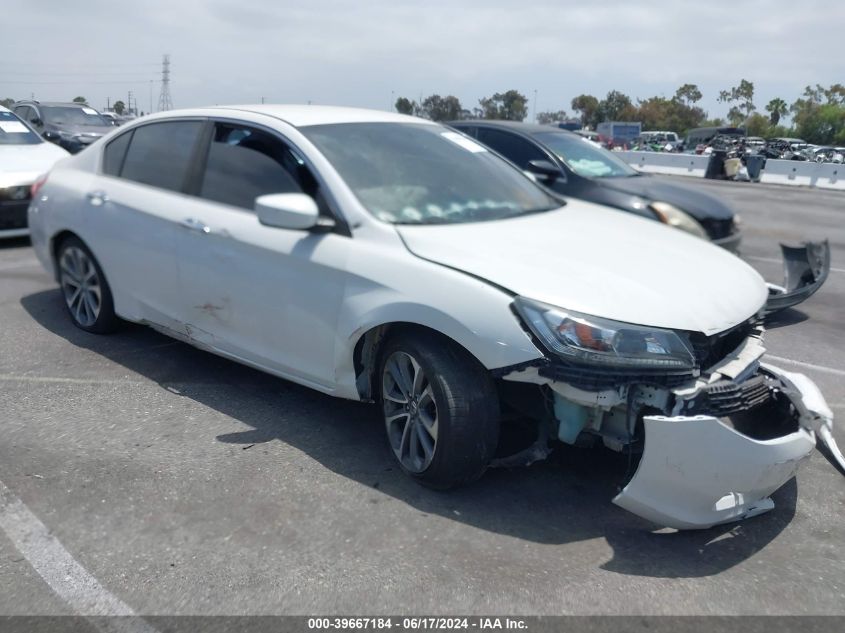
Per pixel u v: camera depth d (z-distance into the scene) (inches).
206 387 180.7
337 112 176.4
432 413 133.0
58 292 261.1
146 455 146.4
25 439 151.6
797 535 126.8
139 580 109.8
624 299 122.6
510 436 150.1
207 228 164.6
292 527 123.6
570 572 114.1
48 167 346.3
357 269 138.3
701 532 126.6
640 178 322.0
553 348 116.9
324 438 155.9
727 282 139.9
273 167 160.4
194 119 182.9
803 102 3437.5
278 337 154.9
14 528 121.6
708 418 111.3
